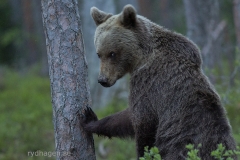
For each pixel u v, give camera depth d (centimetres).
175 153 988
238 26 2303
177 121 1003
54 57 1067
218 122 990
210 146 970
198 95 1009
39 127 2320
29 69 4769
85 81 1084
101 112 2494
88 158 1096
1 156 1998
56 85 1070
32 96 3247
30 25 4875
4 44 5053
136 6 3766
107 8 2927
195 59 1060
